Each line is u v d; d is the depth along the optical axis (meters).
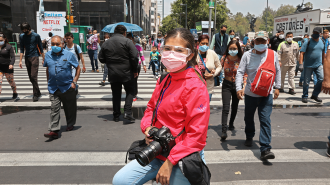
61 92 4.67
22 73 13.33
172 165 1.76
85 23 31.23
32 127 5.31
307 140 4.77
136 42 7.56
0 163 3.71
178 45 1.83
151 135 1.90
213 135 4.99
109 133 5.00
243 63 4.12
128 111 5.57
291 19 23.03
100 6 31.02
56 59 4.59
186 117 1.82
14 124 5.49
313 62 7.34
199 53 4.62
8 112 6.39
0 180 3.25
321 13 18.66
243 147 4.41
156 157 1.98
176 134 1.88
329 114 6.46
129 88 5.59
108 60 5.41
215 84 4.95
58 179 3.28
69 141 4.57
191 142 1.76
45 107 6.87
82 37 25.41
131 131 5.12
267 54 3.93
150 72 14.52
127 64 5.41
